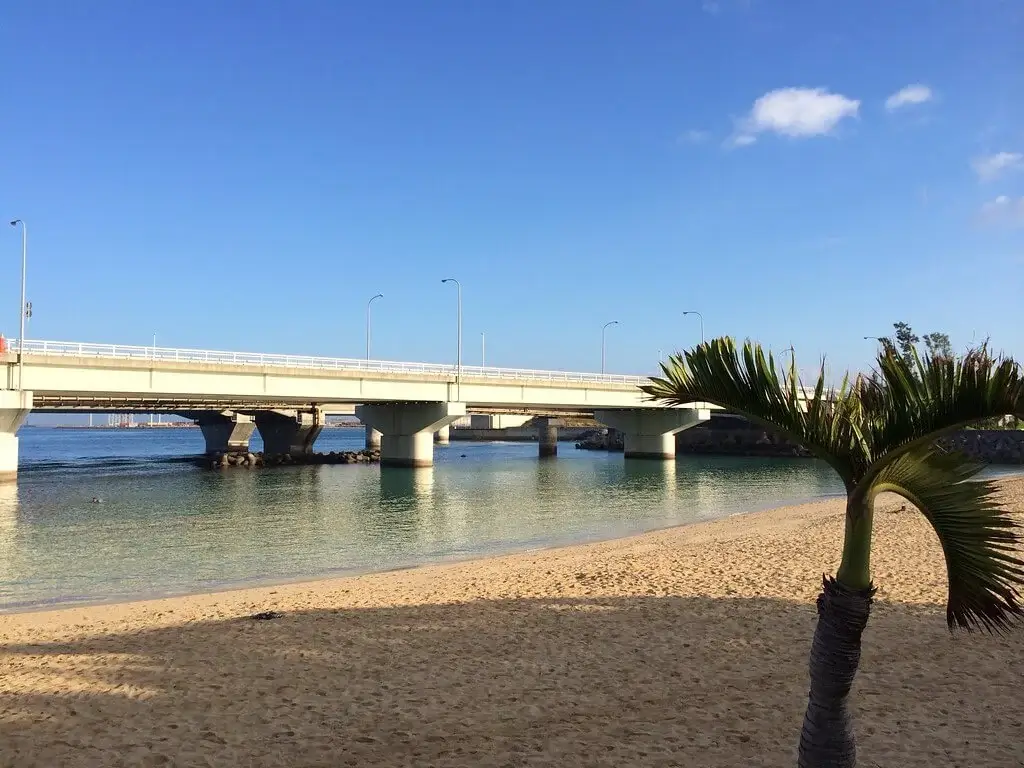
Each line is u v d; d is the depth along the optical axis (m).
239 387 45.53
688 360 5.21
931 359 4.65
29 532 28.66
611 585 15.01
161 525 30.61
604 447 99.56
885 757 6.92
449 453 89.56
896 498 31.95
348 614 13.20
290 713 8.38
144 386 42.09
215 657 10.62
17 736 7.75
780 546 20.11
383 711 8.41
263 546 25.70
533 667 9.95
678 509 36.41
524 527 30.45
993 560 4.85
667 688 9.02
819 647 4.91
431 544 26.22
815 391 5.01
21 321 40.25
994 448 62.91
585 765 6.93
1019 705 8.16
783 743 7.31
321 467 63.59
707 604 13.23
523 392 59.75
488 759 7.11
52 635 12.33
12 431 40.56
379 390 52.25
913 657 9.85
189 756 7.24
